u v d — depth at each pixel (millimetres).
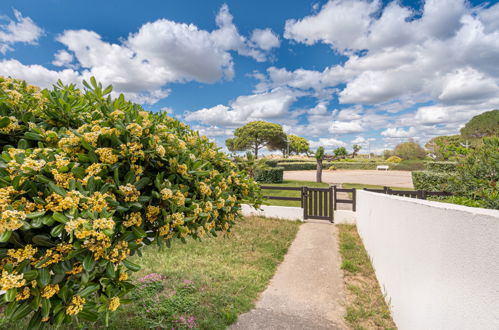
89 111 2264
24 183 1437
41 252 1438
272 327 3209
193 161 2385
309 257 5707
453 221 1868
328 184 18672
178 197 1989
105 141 1838
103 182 1677
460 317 1724
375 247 4867
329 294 4105
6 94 1965
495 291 1386
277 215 9180
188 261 5172
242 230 7527
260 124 60344
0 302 1404
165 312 3322
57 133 1931
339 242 6695
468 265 1651
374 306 3734
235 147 63375
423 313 2375
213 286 4145
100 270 1579
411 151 50719
